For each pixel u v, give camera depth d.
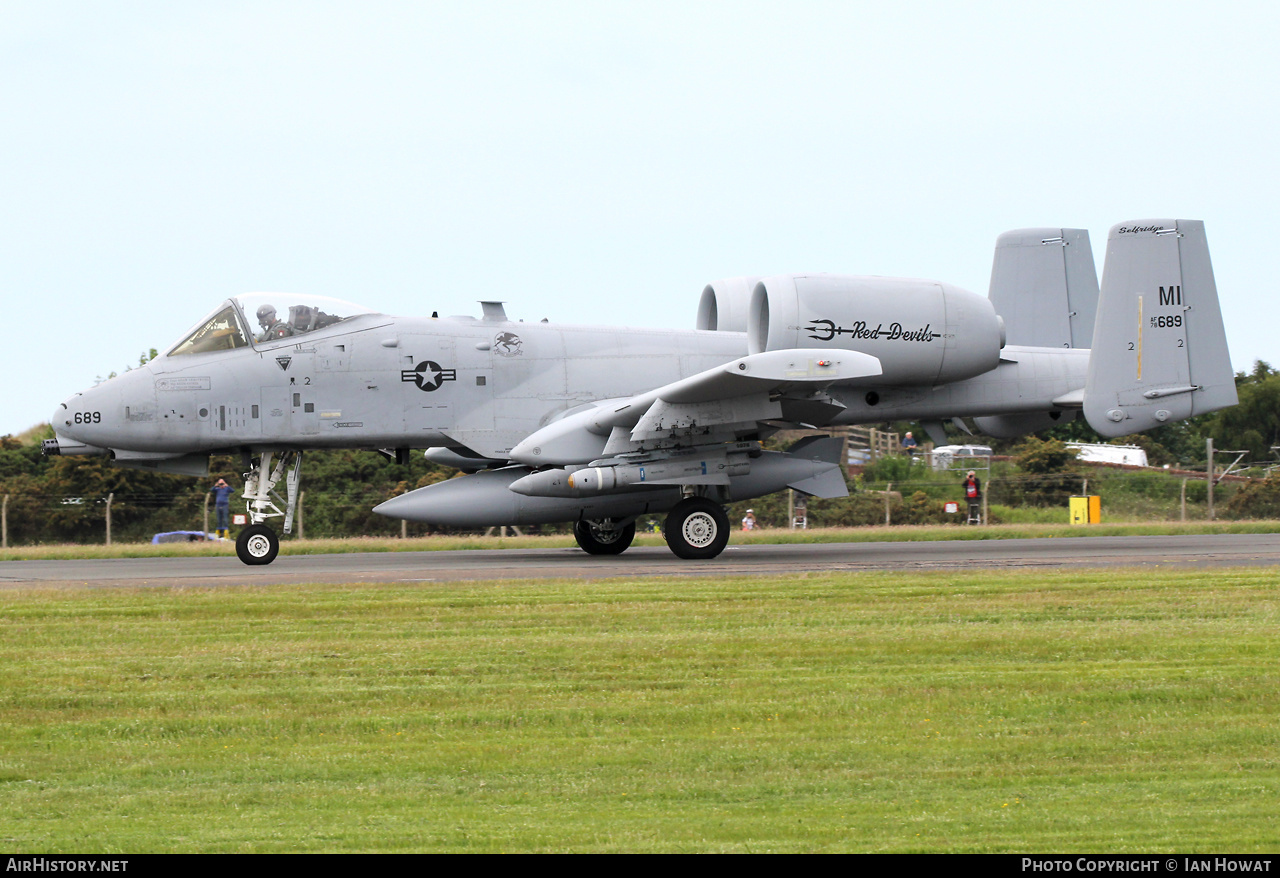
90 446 65.38
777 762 23.77
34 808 21.61
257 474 67.94
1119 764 23.56
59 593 46.47
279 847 18.77
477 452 67.25
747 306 75.25
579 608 41.56
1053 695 28.64
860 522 118.75
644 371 70.12
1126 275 72.81
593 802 21.39
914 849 18.20
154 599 44.66
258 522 66.81
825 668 31.75
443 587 47.56
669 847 18.44
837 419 72.06
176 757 24.80
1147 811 20.41
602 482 62.81
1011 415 78.19
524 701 28.75
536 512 65.44
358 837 19.28
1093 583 46.75
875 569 54.22
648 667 32.00
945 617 39.09
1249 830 19.17
